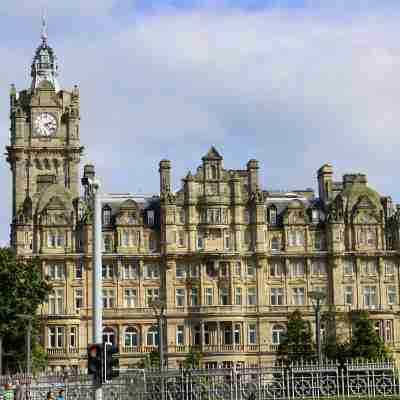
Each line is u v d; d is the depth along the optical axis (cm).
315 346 14538
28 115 19150
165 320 16338
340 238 16688
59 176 19088
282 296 16575
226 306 16200
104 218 16750
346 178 17225
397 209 16800
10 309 13725
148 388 8344
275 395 8475
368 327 14375
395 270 16750
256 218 16625
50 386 8869
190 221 16575
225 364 16062
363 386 8812
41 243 16450
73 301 16312
